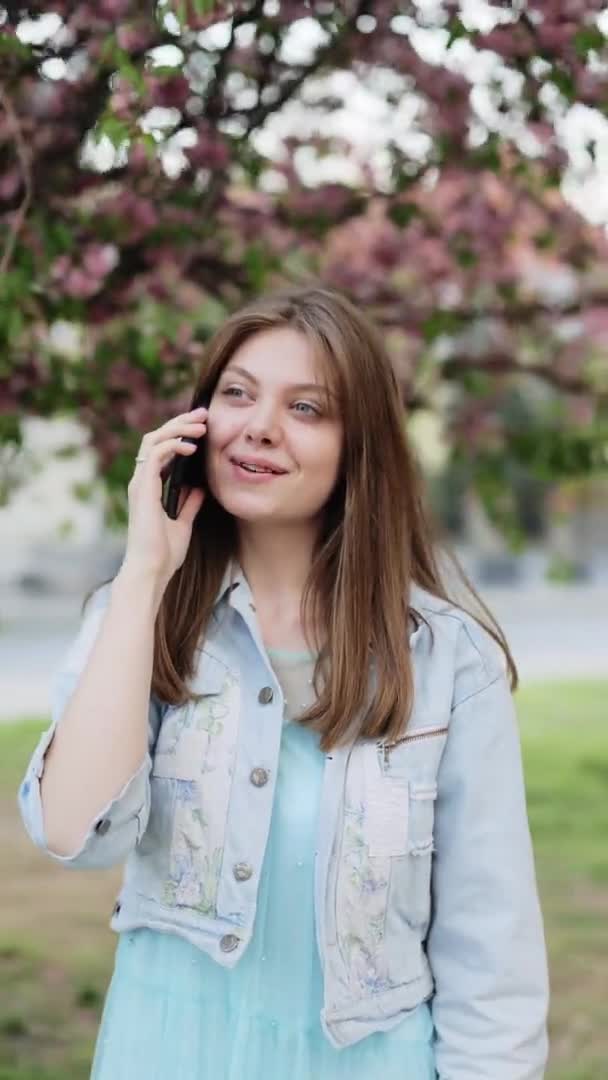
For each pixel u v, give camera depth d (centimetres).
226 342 184
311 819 175
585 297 406
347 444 184
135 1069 175
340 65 279
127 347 298
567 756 829
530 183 317
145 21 231
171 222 286
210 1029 174
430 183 321
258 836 173
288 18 259
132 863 182
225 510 191
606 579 2436
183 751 177
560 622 1719
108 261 285
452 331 383
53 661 1251
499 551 2334
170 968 176
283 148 320
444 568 206
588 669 1230
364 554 184
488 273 396
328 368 180
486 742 182
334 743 176
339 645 180
